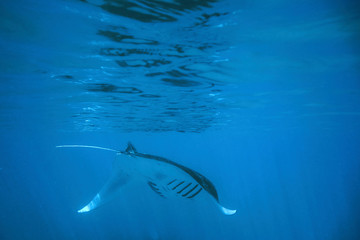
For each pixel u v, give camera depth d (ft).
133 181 22.21
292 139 121.29
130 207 97.19
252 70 27.76
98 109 43.50
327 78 31.76
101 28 17.78
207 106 43.39
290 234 73.56
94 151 166.91
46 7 15.06
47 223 83.10
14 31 17.60
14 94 33.06
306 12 16.90
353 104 47.96
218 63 25.27
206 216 80.33
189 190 19.19
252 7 15.94
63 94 33.83
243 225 77.15
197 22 17.49
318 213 88.43
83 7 15.21
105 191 23.17
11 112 44.50
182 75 28.07
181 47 21.38
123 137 103.45
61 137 94.17
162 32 18.70
